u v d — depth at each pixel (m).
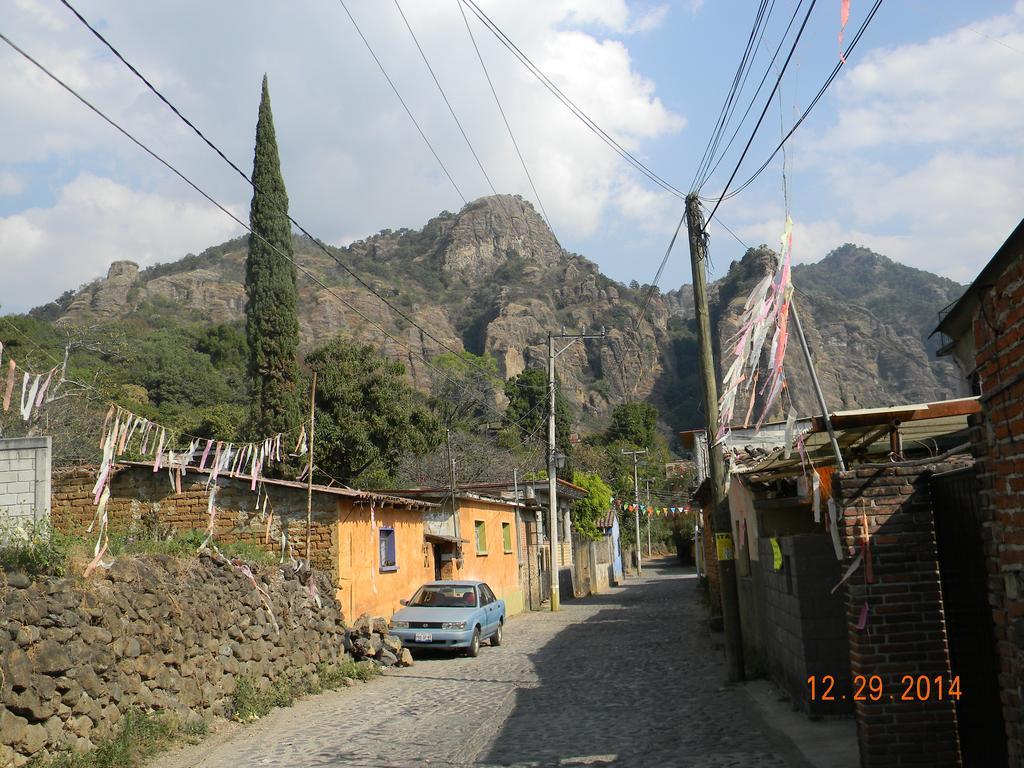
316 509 17.28
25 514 11.58
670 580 56.88
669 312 148.62
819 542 10.11
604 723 11.11
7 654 7.82
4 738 7.60
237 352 82.81
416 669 17.39
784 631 11.48
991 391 5.28
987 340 5.41
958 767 6.85
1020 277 4.82
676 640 20.59
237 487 17.39
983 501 5.76
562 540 42.72
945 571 7.32
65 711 8.49
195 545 13.35
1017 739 5.31
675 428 118.25
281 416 31.81
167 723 10.13
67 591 8.97
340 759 9.43
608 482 68.81
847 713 9.85
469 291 150.00
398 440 34.03
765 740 9.34
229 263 145.00
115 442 10.16
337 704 13.35
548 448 34.75
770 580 12.60
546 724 11.23
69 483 17.67
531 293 141.88
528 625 27.16
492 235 165.12
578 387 121.50
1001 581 5.56
